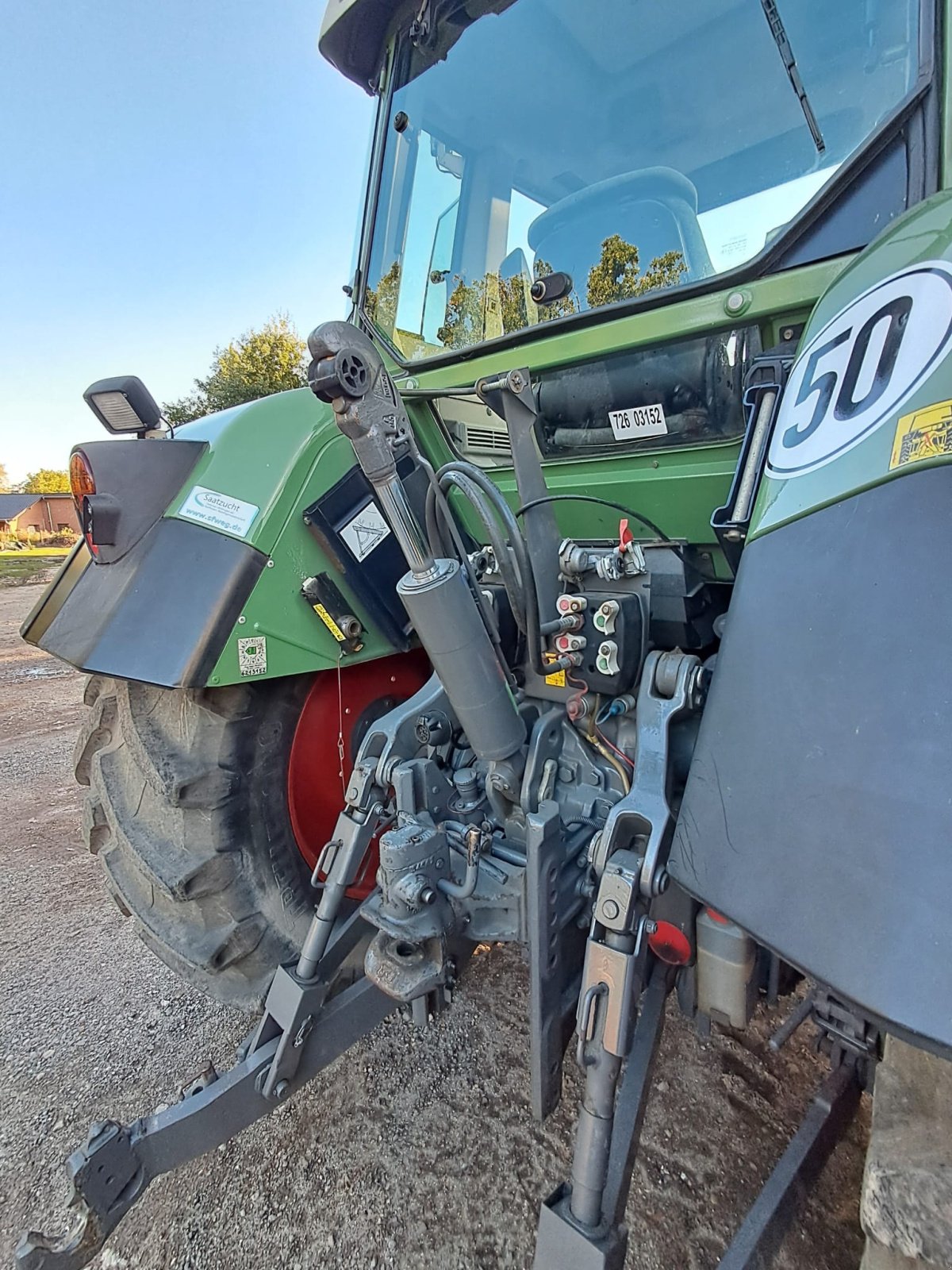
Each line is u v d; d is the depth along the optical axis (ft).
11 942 8.17
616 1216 3.19
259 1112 4.46
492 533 4.05
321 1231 4.66
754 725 2.47
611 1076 3.17
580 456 5.32
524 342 5.10
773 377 3.58
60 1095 5.90
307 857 5.67
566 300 5.39
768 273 3.94
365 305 6.79
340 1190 4.93
